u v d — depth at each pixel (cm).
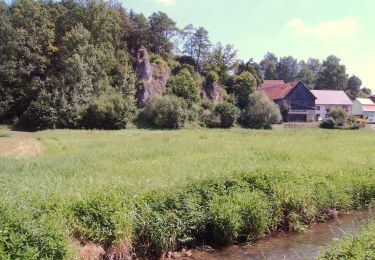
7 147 3105
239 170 1505
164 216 1079
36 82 6069
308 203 1352
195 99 7269
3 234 777
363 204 1530
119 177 1537
